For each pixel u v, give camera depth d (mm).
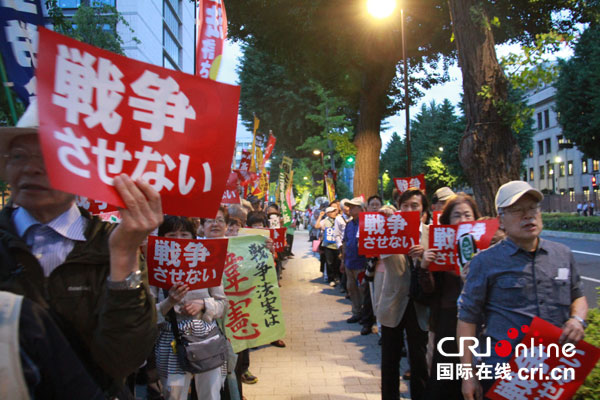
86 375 1248
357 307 7258
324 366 5199
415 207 4000
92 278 1490
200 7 3947
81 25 9383
